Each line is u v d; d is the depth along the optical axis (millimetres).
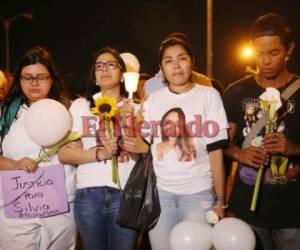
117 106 3900
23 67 3992
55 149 3943
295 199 3734
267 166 3750
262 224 3779
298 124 3705
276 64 3633
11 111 4035
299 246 3740
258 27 3658
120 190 3924
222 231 3430
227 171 4727
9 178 3941
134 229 3951
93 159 3852
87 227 3918
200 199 3746
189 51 3811
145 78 6156
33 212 3953
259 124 3771
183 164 3754
